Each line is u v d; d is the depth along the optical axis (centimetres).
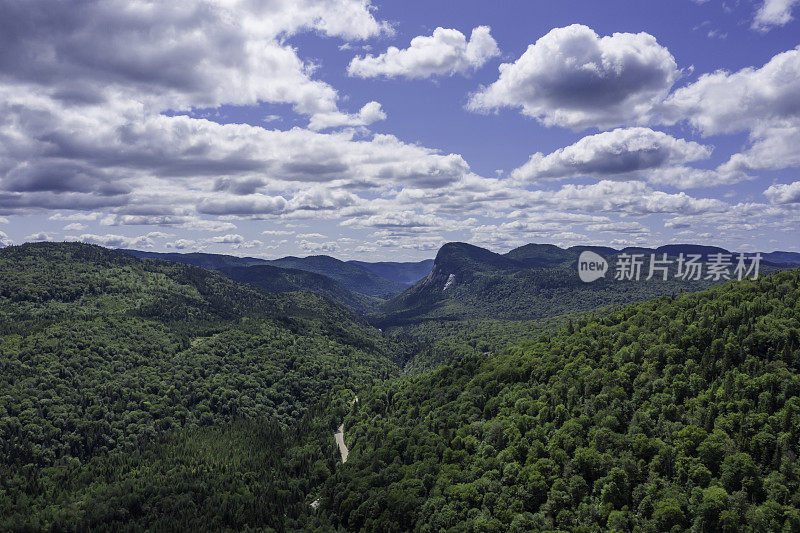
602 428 15825
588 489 14412
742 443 13712
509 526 14075
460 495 15800
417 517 16275
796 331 16788
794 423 13475
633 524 12900
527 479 15212
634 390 17688
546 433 17200
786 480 12544
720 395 15400
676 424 15150
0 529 17900
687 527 12369
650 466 14188
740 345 17450
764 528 11644
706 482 13100
